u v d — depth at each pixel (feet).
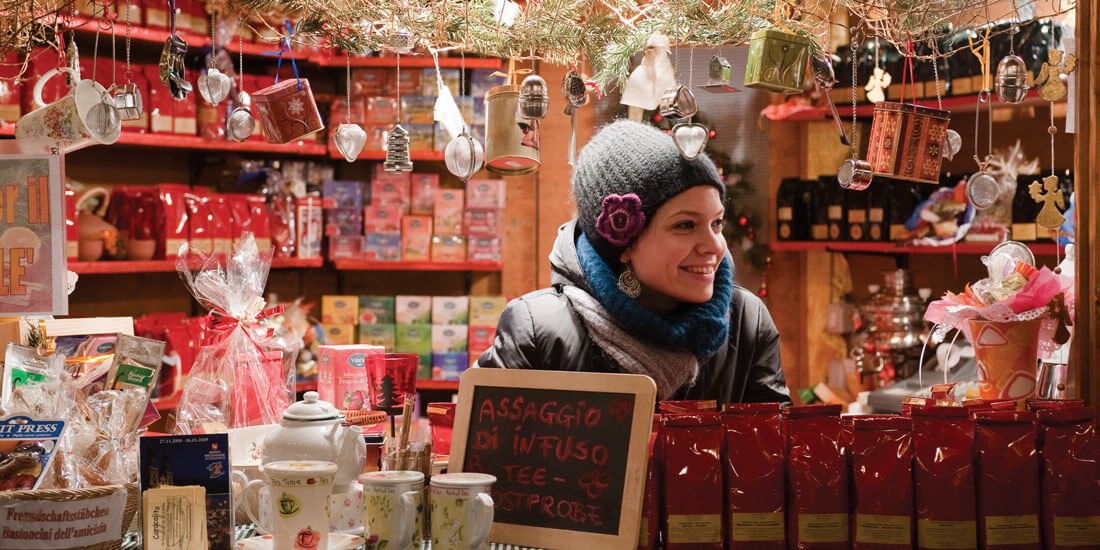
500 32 6.07
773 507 4.77
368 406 6.31
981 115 15.47
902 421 4.83
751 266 16.99
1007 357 5.78
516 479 5.00
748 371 7.33
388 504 4.58
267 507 4.67
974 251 14.10
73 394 5.22
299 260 16.12
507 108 5.63
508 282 18.08
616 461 4.78
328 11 5.89
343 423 5.03
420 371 16.31
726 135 17.17
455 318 16.33
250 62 16.53
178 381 13.96
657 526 4.83
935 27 5.76
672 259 6.41
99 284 15.44
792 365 17.28
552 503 4.88
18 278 5.74
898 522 4.74
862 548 4.75
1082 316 5.76
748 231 16.97
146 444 4.71
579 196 6.82
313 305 17.26
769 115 16.07
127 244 14.40
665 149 6.44
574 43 6.17
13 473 4.64
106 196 14.89
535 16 6.03
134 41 14.48
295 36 6.11
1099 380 5.71
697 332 6.50
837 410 4.88
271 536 4.68
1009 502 4.79
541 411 5.05
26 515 4.38
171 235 14.48
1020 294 5.71
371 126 16.43
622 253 6.70
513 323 6.81
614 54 6.25
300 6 5.92
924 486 4.77
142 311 16.05
